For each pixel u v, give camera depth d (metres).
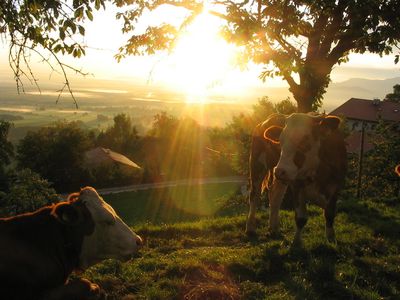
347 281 3.28
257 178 4.83
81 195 2.45
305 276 3.38
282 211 5.94
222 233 4.88
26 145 30.80
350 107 36.78
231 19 4.46
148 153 39.84
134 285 3.34
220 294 3.04
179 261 3.74
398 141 9.68
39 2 3.31
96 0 3.28
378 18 5.20
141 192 27.66
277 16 5.00
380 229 4.88
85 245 2.41
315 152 3.82
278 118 4.63
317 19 6.18
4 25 3.49
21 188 15.59
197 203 23.11
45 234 2.31
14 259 2.17
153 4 6.29
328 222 4.21
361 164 9.16
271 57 4.64
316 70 6.23
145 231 4.99
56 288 2.26
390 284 3.24
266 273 3.50
